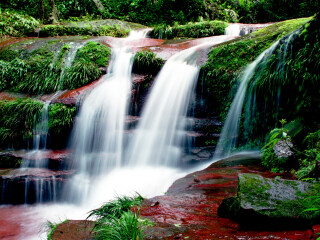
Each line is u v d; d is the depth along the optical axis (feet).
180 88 27.91
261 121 22.41
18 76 34.06
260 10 62.39
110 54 34.45
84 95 28.73
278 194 9.06
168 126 26.37
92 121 26.84
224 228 8.82
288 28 28.04
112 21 55.26
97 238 8.93
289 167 15.20
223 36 37.88
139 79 29.86
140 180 21.50
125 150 25.27
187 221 9.67
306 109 18.93
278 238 7.63
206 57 29.40
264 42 27.81
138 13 63.10
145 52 31.78
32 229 16.84
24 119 27.27
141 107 29.07
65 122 26.58
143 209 11.28
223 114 25.82
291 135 17.47
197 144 24.35
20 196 21.85
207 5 57.57
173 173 22.03
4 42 43.24
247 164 17.51
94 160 24.31
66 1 64.34
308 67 19.48
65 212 19.86
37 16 57.62
